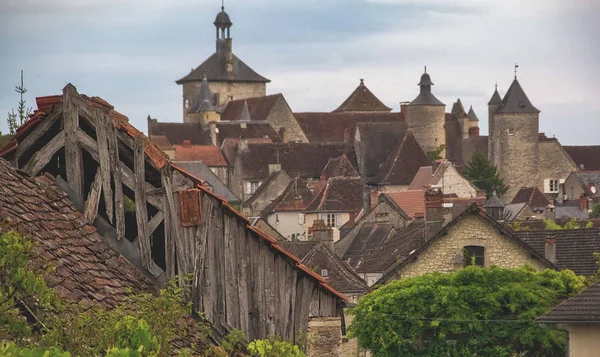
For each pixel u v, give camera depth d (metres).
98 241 25.58
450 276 77.88
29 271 20.97
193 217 26.98
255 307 29.02
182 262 26.97
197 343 25.48
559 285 77.12
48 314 21.00
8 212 23.34
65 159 26.97
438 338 76.44
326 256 100.00
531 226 129.00
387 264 108.50
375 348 77.50
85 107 26.78
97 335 20.91
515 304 75.88
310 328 30.86
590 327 54.34
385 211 140.12
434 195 95.81
